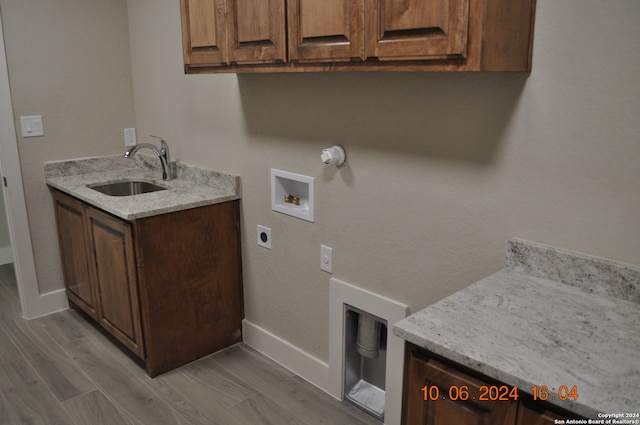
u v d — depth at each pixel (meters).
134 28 3.16
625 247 1.42
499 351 1.17
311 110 2.20
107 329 2.82
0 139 2.87
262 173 2.52
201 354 2.73
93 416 2.26
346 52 1.61
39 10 2.88
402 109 1.87
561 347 1.19
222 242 2.68
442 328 1.27
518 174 1.60
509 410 1.14
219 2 2.00
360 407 2.32
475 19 1.29
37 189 3.06
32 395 2.41
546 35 1.47
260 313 2.76
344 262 2.22
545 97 1.50
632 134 1.36
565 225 1.53
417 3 1.39
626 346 1.19
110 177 3.10
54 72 2.99
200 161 2.90
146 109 3.24
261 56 1.89
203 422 2.23
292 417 2.27
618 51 1.35
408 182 1.91
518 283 1.54
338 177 2.16
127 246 2.41
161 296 2.49
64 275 3.22
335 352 2.36
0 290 3.61
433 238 1.87
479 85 1.64
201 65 2.18
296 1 1.73
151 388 2.47
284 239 2.49
